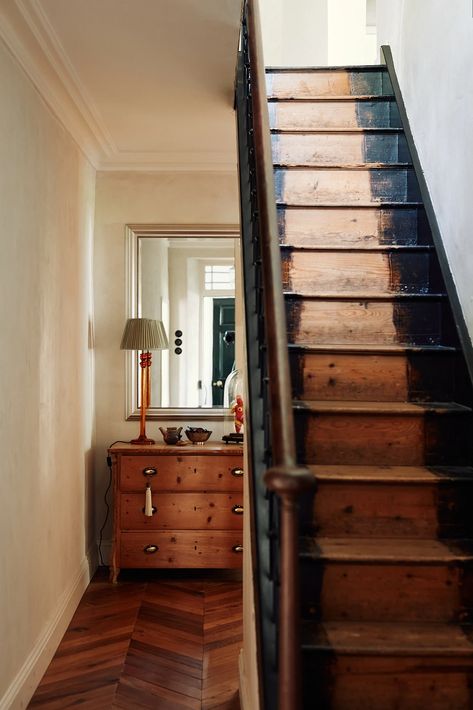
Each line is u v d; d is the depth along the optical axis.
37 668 2.78
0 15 2.38
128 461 4.09
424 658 1.65
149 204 4.55
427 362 2.33
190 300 4.58
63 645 3.17
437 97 2.66
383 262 2.71
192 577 4.23
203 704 2.63
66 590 3.49
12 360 2.56
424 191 2.80
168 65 3.01
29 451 2.79
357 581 1.83
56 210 3.33
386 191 3.02
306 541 1.94
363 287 2.71
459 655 1.64
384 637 1.71
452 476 1.99
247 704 2.36
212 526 4.08
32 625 2.79
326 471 2.05
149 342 4.32
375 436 2.15
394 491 1.99
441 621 1.82
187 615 3.56
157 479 4.09
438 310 2.53
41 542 2.97
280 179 3.00
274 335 1.53
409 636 1.72
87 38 2.73
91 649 3.12
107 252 4.55
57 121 3.34
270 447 1.87
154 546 4.07
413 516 1.99
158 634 3.30
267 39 5.15
